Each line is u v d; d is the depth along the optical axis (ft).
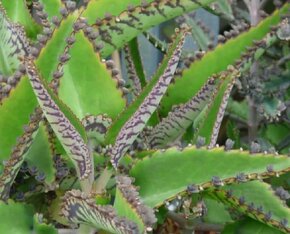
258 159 2.03
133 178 2.04
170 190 2.04
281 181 2.65
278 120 2.91
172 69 1.85
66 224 2.15
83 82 2.08
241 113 3.14
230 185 2.17
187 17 3.09
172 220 2.58
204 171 2.04
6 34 2.16
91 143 2.05
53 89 1.83
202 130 2.18
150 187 2.05
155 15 2.32
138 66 2.69
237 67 2.50
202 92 2.25
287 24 2.54
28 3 2.76
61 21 1.95
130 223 1.65
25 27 2.48
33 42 2.42
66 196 1.84
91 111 2.09
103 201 1.96
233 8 3.16
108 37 2.36
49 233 1.96
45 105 1.74
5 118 1.94
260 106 2.79
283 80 2.89
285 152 2.93
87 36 2.05
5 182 1.93
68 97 2.06
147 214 1.68
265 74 2.89
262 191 2.16
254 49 2.54
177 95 2.51
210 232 2.85
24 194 2.08
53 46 1.95
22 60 1.99
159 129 2.37
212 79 2.23
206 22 3.68
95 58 2.06
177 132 2.37
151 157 2.08
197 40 3.08
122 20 2.31
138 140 2.36
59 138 1.86
